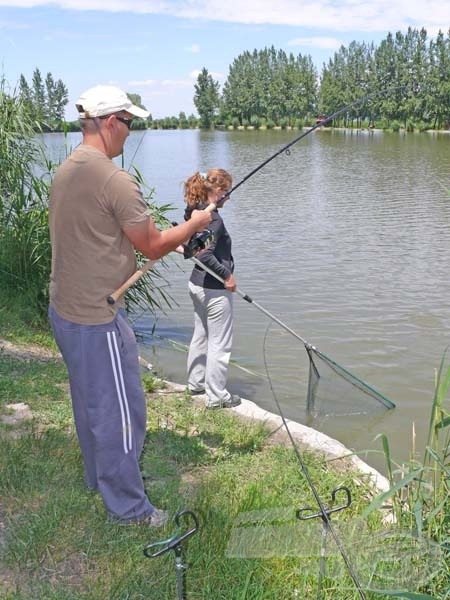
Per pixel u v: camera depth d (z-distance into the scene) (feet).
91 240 10.13
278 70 357.82
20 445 13.55
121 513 11.22
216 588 9.98
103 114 10.17
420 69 242.37
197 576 10.20
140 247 10.34
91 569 10.28
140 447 11.42
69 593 9.67
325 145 164.76
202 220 11.07
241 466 14.51
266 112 360.69
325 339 26.20
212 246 16.87
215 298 17.43
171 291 33.42
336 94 318.86
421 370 23.22
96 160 10.06
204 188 17.03
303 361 24.04
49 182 25.72
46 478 12.46
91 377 10.57
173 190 75.56
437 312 29.55
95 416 10.76
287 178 87.25
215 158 129.90
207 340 18.42
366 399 20.21
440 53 241.35
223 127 380.78
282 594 9.87
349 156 125.08
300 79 346.33
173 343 26.08
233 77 366.84
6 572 10.12
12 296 24.73
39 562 10.33
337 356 24.45
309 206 61.62
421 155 125.80
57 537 10.82
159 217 24.80
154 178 91.81
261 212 58.34
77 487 12.21
